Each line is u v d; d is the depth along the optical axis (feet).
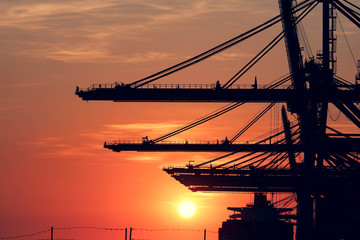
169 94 426.51
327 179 366.02
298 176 447.01
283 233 394.73
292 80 429.79
